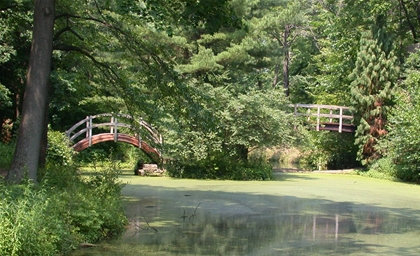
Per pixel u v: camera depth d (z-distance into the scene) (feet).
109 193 35.47
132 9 32.94
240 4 82.23
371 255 28.55
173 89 38.06
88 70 43.04
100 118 104.37
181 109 38.83
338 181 75.10
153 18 34.27
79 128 102.32
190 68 80.33
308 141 86.22
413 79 82.43
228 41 88.48
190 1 33.78
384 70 89.81
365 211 45.75
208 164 74.84
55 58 57.06
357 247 30.53
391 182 75.20
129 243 29.73
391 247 30.71
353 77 93.76
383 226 38.09
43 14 31.86
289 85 151.02
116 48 40.01
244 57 85.30
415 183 74.43
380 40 91.25
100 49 41.75
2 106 72.28
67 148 61.72
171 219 38.83
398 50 103.50
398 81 97.14
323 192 60.23
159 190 58.39
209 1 33.60
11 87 75.05
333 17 108.06
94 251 27.25
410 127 72.95
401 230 36.52
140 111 40.70
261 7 100.73
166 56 39.01
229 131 73.61
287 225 37.68
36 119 31.45
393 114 86.84
